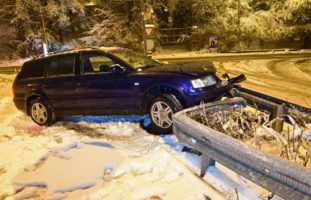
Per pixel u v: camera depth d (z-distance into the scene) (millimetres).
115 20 25047
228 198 2816
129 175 3408
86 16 26359
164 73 4637
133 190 3078
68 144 4547
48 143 4676
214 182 3102
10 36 25922
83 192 3174
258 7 27094
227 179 3125
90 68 5387
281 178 2207
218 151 2889
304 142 3328
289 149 2961
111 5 25359
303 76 10594
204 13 25672
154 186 3098
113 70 4883
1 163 4047
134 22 24750
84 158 3988
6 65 23484
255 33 24188
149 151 4082
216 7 25516
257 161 2393
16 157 4227
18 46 25719
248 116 4012
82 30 27219
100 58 5520
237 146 2627
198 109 3881
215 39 22969
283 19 24922
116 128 5250
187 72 4613
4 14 24906
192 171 3377
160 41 25969
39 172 3719
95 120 5902
